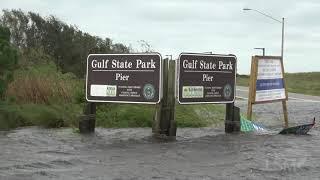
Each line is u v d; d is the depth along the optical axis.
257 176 9.70
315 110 28.28
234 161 11.12
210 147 13.02
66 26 45.25
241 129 16.98
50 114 16.89
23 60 22.62
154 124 14.70
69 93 19.80
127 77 14.77
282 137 15.20
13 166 9.98
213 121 19.20
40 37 44.69
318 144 13.89
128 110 18.06
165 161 10.99
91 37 43.38
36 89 18.88
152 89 14.45
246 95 43.84
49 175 9.30
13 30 44.66
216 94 15.41
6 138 13.84
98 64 15.16
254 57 17.44
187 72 14.68
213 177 9.55
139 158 11.29
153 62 14.41
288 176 9.78
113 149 12.50
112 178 9.27
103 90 15.11
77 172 9.66
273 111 27.02
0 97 17.36
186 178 9.42
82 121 15.41
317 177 9.76
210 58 15.16
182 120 18.16
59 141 13.59
